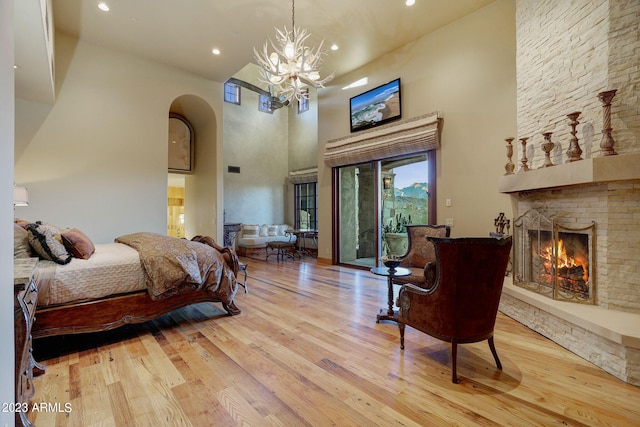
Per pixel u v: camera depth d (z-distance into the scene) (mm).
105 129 4926
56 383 1997
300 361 2275
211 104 6148
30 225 2584
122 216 5062
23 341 1466
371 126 5617
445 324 2039
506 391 1886
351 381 2004
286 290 4383
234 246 8188
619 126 2391
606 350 2111
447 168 4531
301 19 4285
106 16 4164
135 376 2080
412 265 3674
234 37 4688
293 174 9766
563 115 2910
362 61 5637
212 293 3217
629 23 2361
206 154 6559
